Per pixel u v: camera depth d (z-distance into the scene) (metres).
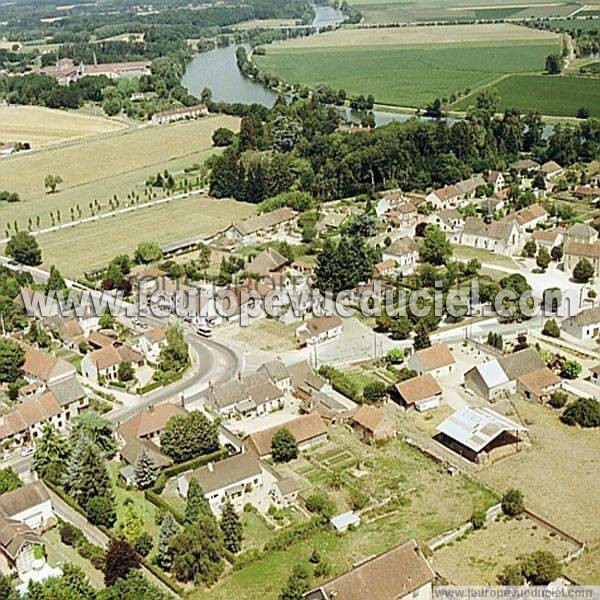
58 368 191.88
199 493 141.00
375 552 132.75
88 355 195.38
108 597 119.81
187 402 184.12
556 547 132.12
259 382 182.00
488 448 160.00
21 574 129.12
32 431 172.50
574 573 126.00
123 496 150.88
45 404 175.12
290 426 164.62
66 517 145.00
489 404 177.75
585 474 152.25
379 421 165.75
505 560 129.50
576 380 186.25
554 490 148.00
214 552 129.75
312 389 184.12
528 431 167.25
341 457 161.00
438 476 153.38
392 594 116.50
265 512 145.25
